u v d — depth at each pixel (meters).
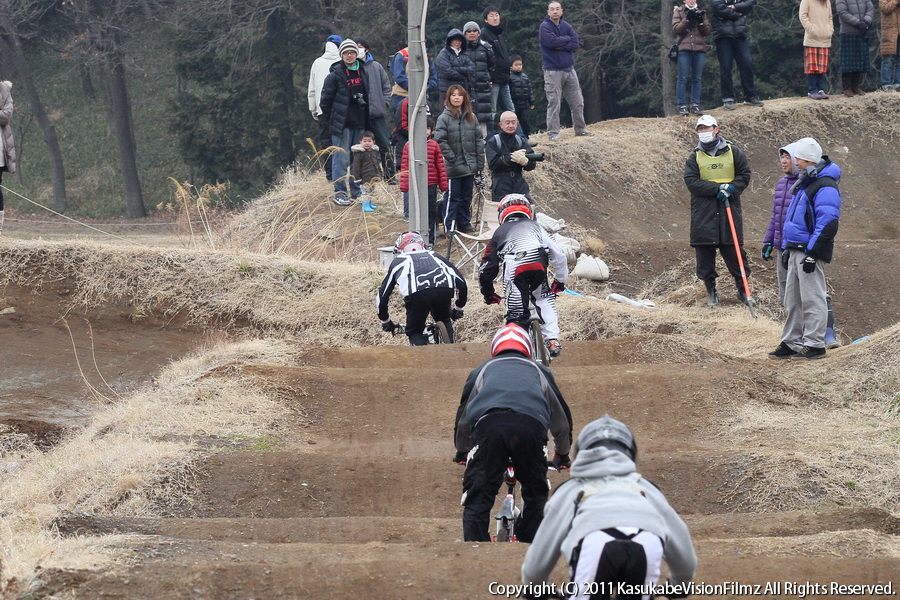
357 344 30.97
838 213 24.80
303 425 21.39
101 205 102.25
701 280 36.31
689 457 18.36
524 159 35.53
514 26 89.50
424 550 13.08
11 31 100.88
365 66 42.72
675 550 8.84
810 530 14.98
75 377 26.62
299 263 34.47
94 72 116.56
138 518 15.59
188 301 32.09
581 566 8.43
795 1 82.50
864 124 53.12
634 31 86.75
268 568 12.10
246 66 92.19
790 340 25.88
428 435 20.95
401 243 27.17
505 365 13.80
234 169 92.94
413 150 32.06
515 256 23.19
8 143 34.03
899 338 23.98
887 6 54.78
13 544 13.80
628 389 22.27
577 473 9.12
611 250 39.50
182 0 94.75
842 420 20.88
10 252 32.41
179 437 19.92
